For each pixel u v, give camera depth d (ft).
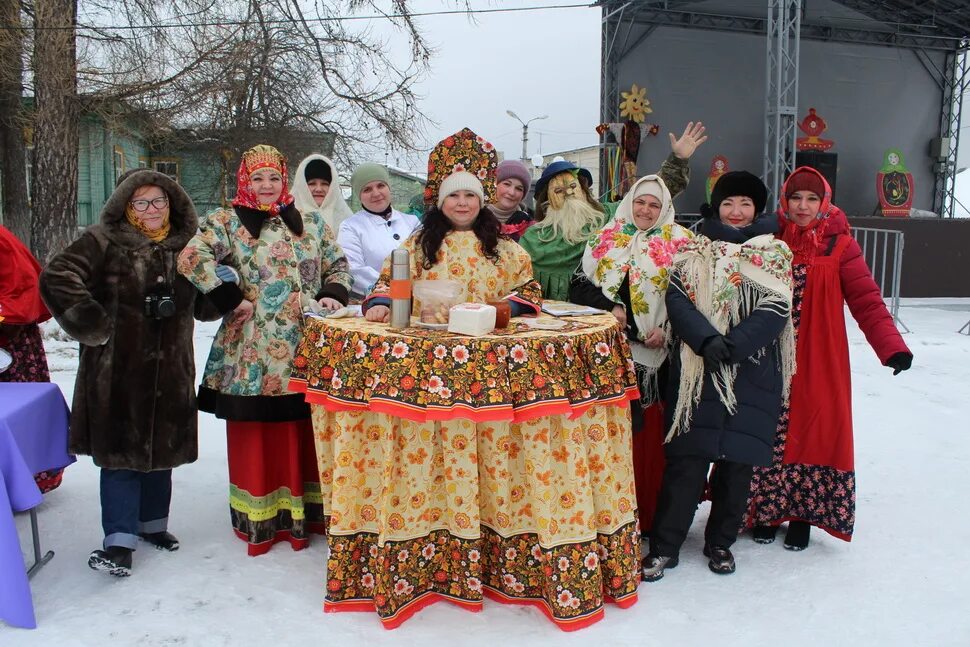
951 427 16.99
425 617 8.73
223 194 47.96
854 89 45.29
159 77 35.12
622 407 9.18
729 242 9.89
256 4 36.47
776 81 39.63
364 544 8.93
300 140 44.98
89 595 9.14
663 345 10.30
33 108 37.14
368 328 8.71
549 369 8.11
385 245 13.53
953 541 10.98
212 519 11.66
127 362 9.61
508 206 13.67
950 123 46.62
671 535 9.81
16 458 8.36
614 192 31.17
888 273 41.37
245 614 8.73
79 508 11.91
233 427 10.48
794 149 36.06
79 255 9.41
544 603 8.82
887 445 15.61
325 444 9.32
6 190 42.86
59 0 29.94
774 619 8.75
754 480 10.69
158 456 9.72
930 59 46.11
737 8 42.32
